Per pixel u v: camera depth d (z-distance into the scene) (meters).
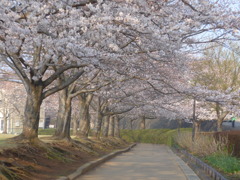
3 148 11.00
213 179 10.81
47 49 10.63
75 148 18.14
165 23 11.16
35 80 12.52
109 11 10.30
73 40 9.77
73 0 9.92
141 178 12.12
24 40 9.89
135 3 10.48
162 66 17.19
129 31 11.46
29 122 13.26
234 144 14.67
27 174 9.77
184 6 11.38
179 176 13.01
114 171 14.01
